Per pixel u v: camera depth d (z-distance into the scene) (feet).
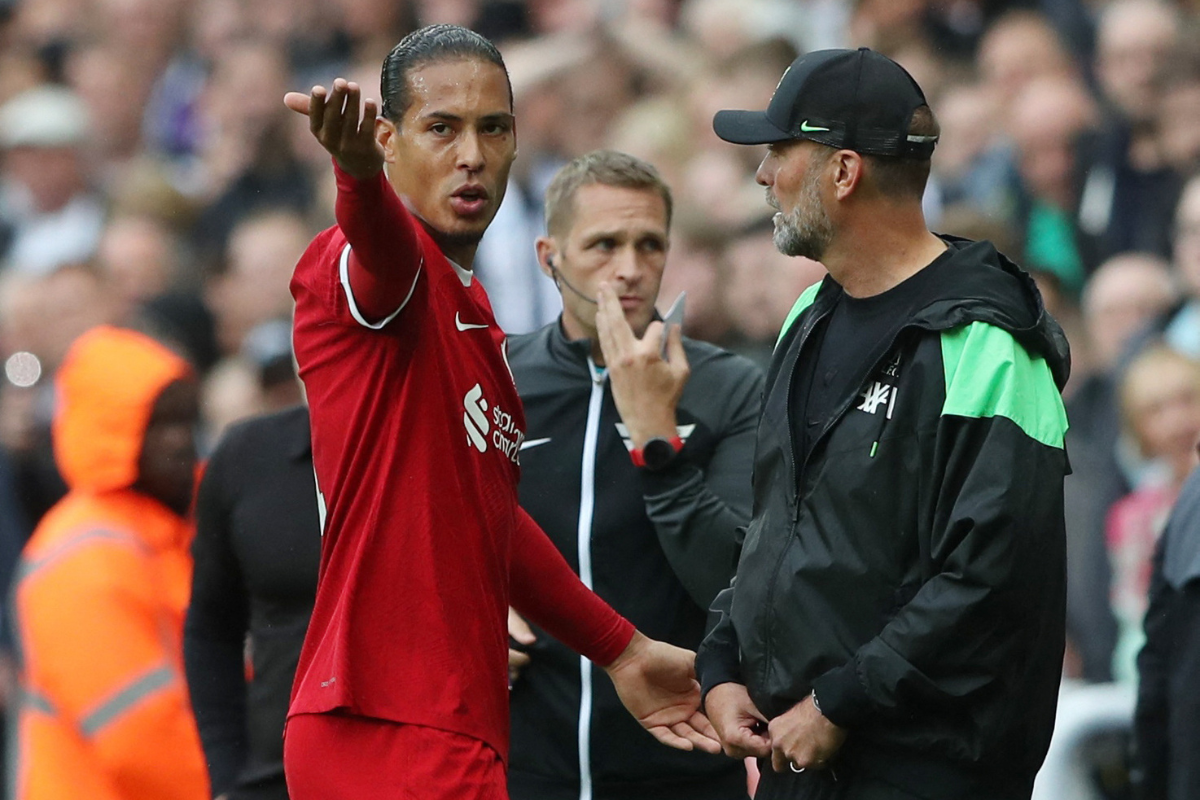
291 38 125.08
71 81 132.98
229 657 54.60
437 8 119.44
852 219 42.73
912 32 103.35
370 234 37.01
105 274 96.89
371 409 39.91
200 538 53.93
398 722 39.52
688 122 97.30
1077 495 74.28
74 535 57.06
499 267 91.81
